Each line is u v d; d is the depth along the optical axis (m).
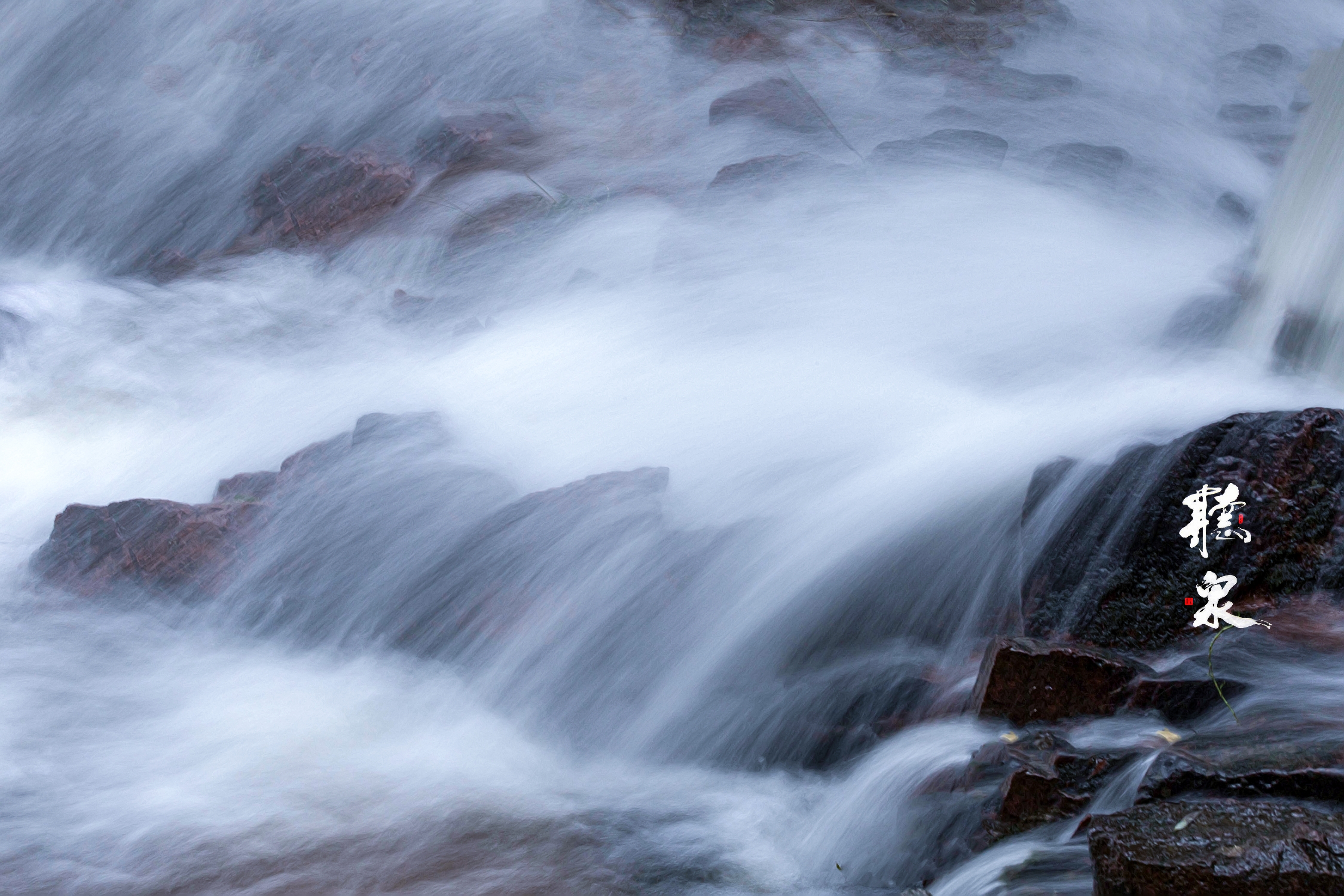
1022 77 17.64
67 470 10.45
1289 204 7.96
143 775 6.42
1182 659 5.81
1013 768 5.10
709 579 7.17
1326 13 23.38
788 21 19.62
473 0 20.06
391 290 13.31
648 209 13.56
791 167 12.66
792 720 6.39
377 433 8.51
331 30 20.23
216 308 13.59
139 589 7.96
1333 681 5.36
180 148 18.00
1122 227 12.01
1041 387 8.34
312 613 7.70
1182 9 22.95
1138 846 4.16
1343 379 7.15
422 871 5.60
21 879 5.62
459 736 6.77
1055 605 6.25
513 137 17.08
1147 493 6.14
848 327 9.87
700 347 10.00
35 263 16.98
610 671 6.97
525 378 10.04
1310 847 4.02
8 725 6.88
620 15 19.98
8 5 20.11
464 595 7.41
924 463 7.54
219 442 10.56
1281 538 5.96
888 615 6.97
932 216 11.82
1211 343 8.32
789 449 8.18
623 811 6.09
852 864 5.49
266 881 5.56
